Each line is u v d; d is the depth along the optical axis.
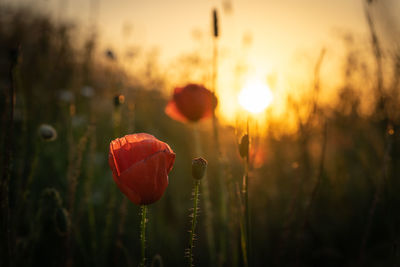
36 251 2.16
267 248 2.53
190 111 2.51
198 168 1.32
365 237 2.06
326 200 2.94
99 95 4.13
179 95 2.52
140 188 1.21
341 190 3.04
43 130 2.02
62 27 3.46
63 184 2.55
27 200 2.23
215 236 2.76
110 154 1.24
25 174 2.39
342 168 3.13
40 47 3.29
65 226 1.75
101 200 2.74
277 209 2.80
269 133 2.97
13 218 1.87
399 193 2.54
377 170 2.82
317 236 2.66
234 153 3.32
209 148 3.77
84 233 2.42
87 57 3.67
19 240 1.90
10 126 1.50
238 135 1.65
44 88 3.36
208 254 2.63
